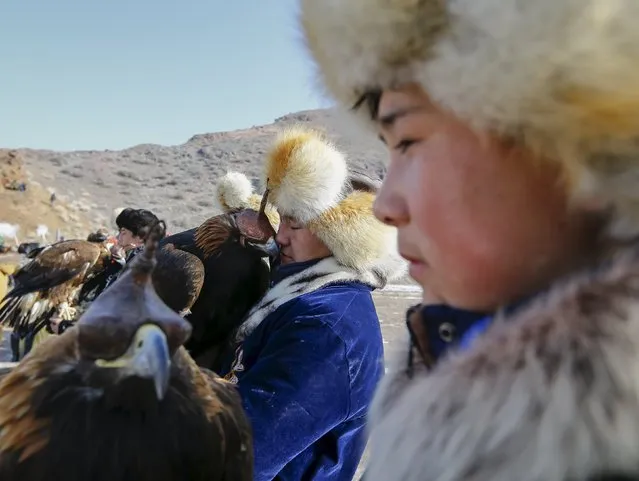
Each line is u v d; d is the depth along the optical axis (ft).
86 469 3.29
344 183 7.89
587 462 2.37
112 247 15.92
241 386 6.57
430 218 3.10
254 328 7.79
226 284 7.88
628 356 2.36
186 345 7.99
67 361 3.46
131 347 3.32
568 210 2.80
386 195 3.39
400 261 8.14
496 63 2.65
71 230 103.24
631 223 2.61
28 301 15.84
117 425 3.34
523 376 2.56
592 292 2.54
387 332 28.53
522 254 2.91
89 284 15.78
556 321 2.57
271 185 8.15
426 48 2.94
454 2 2.78
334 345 6.85
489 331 2.86
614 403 2.35
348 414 6.85
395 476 3.03
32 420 3.40
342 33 3.25
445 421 2.83
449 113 2.97
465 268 3.01
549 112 2.60
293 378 6.55
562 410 2.42
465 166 2.96
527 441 2.49
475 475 2.64
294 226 8.15
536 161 2.79
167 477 3.43
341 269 7.78
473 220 2.97
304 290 7.58
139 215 15.34
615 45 2.46
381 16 3.00
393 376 3.73
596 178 2.61
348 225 7.73
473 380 2.76
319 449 7.11
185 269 6.96
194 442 3.57
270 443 6.28
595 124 2.54
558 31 2.51
